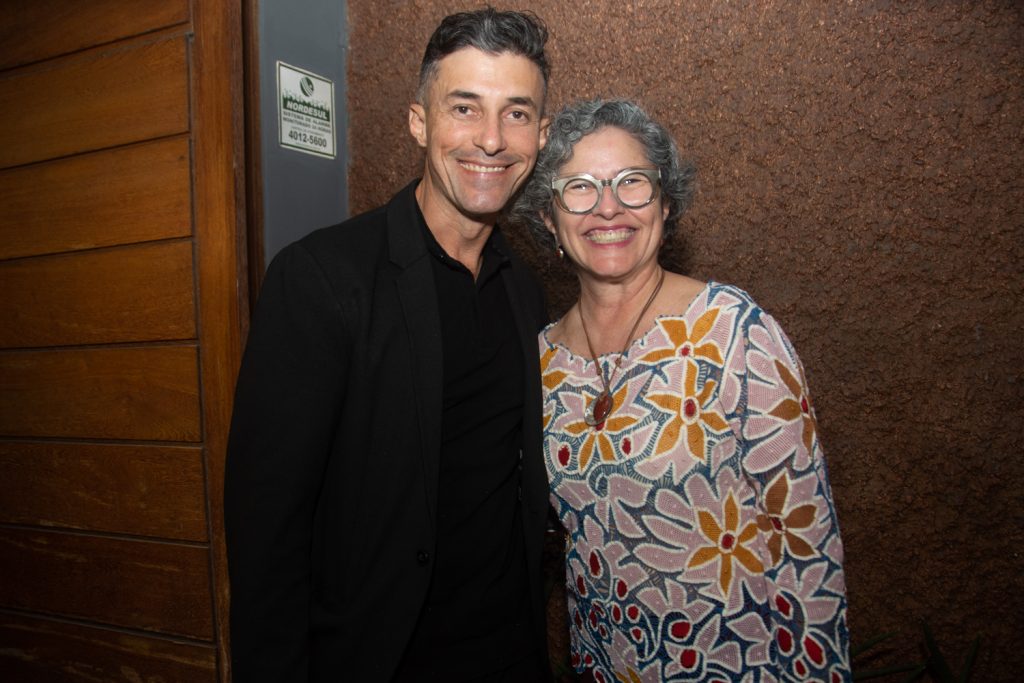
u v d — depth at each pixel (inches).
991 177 49.7
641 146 36.9
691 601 34.0
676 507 34.1
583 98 60.5
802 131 53.9
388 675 34.8
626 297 38.4
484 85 35.7
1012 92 49.0
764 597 33.5
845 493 54.2
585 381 39.0
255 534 32.5
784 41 54.0
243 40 53.4
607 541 36.6
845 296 53.5
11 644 63.9
